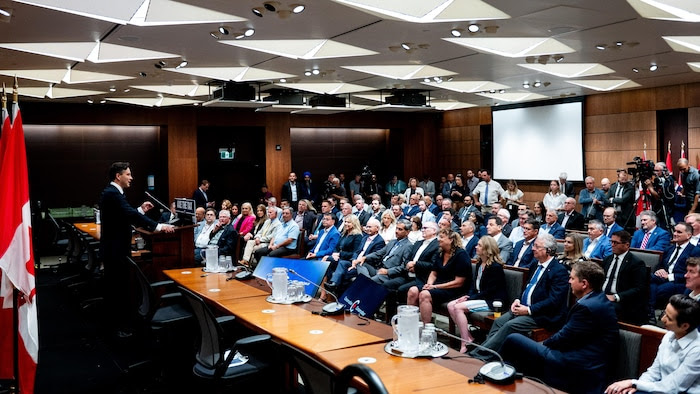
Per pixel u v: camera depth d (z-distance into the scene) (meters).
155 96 13.12
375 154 18.52
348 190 18.12
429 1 6.12
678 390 3.28
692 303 3.30
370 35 7.31
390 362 3.37
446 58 8.94
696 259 4.41
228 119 15.71
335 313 4.46
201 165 16.30
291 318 4.38
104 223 6.25
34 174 14.55
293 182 15.78
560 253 7.58
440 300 6.02
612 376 3.79
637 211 10.16
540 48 8.42
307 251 10.09
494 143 16.14
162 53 8.24
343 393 2.01
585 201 11.68
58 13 5.91
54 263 12.55
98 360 5.90
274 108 13.17
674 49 8.34
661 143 12.88
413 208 12.06
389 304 6.82
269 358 4.25
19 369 4.14
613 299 5.27
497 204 9.78
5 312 4.34
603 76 11.10
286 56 8.48
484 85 12.70
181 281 5.88
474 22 6.69
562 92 13.52
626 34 7.39
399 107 12.93
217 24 6.57
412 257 7.09
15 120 4.21
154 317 5.21
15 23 6.27
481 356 4.59
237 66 9.38
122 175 6.26
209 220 9.78
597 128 13.87
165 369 5.48
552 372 3.92
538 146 15.01
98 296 8.48
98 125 14.82
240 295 5.20
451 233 6.21
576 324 3.87
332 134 18.06
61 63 8.66
